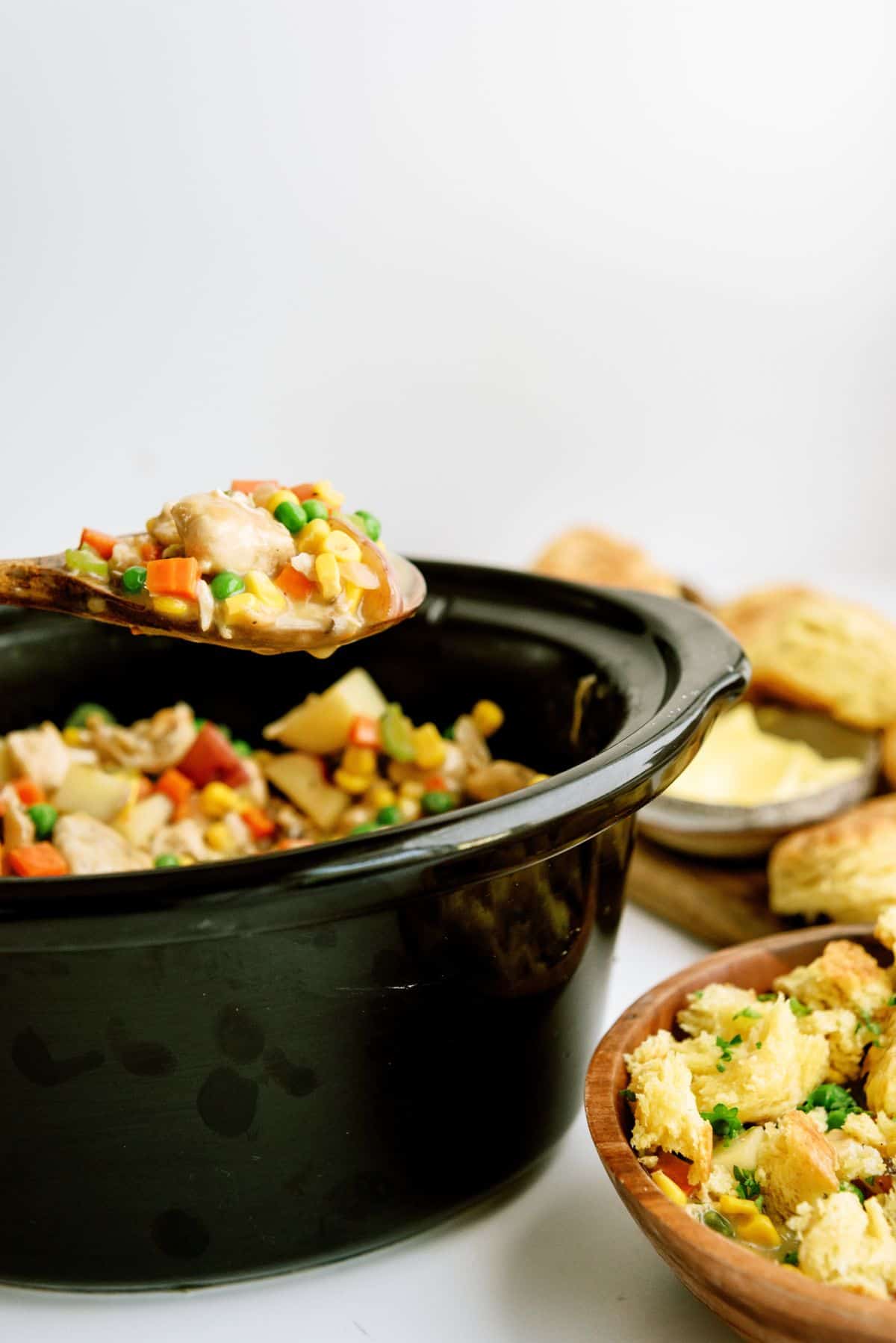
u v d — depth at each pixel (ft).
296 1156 3.16
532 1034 3.49
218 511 3.48
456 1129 3.37
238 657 5.19
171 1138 3.05
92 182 7.77
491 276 9.39
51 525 8.25
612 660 4.20
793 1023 3.38
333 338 8.93
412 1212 3.38
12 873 4.30
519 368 9.75
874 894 4.79
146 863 4.50
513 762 4.86
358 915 2.79
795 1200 2.97
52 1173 3.09
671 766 3.18
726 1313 2.74
